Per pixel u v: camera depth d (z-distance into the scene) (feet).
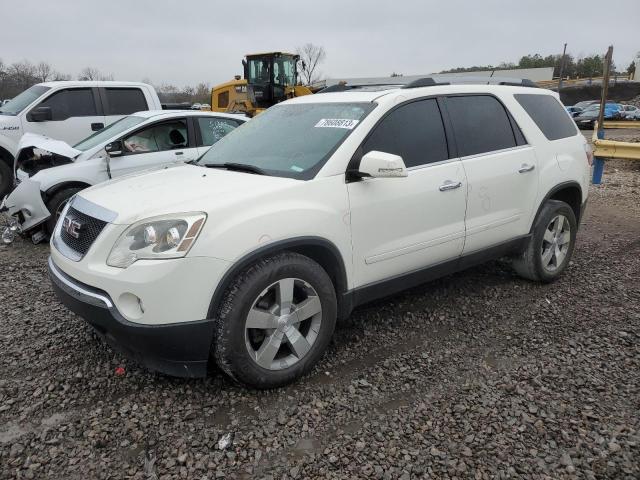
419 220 12.96
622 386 11.13
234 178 11.69
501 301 15.70
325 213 11.23
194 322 9.84
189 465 8.87
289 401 10.68
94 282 10.12
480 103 14.98
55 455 9.07
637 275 17.93
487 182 14.35
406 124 13.08
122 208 10.49
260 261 10.45
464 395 10.85
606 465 8.82
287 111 14.71
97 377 11.43
